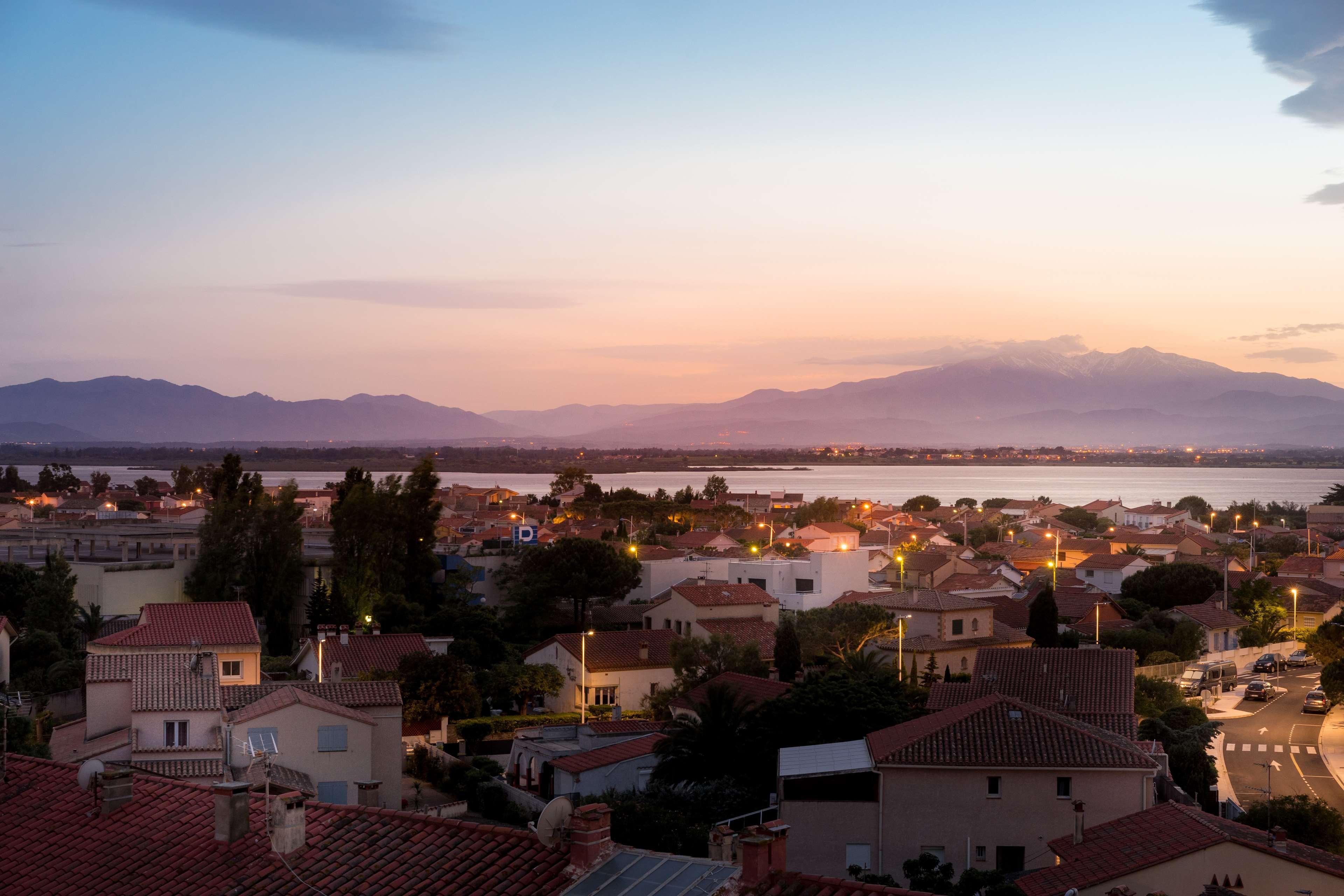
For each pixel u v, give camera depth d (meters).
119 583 100.00
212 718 50.78
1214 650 113.50
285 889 20.61
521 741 64.75
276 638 101.75
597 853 20.05
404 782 62.75
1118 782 44.06
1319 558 162.00
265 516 103.50
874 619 92.00
